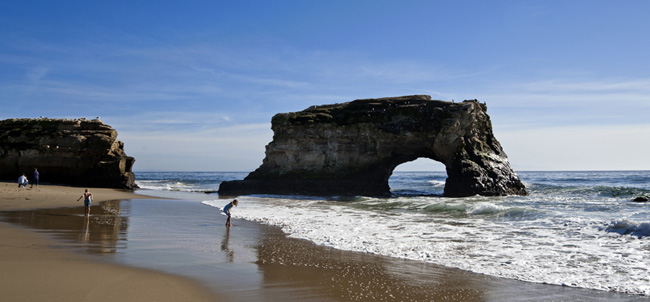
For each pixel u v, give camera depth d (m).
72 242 12.56
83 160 48.09
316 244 13.55
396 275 9.67
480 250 12.56
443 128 39.34
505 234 15.33
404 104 43.56
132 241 13.30
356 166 42.75
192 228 16.94
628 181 73.06
